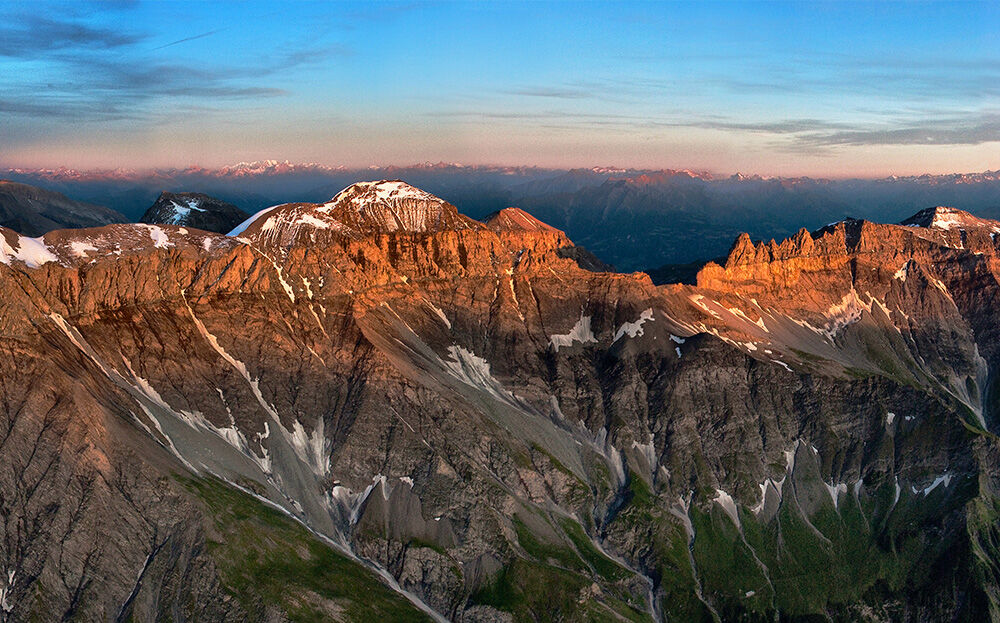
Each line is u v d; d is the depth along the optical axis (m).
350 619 193.12
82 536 187.50
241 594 188.25
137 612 181.88
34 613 173.75
